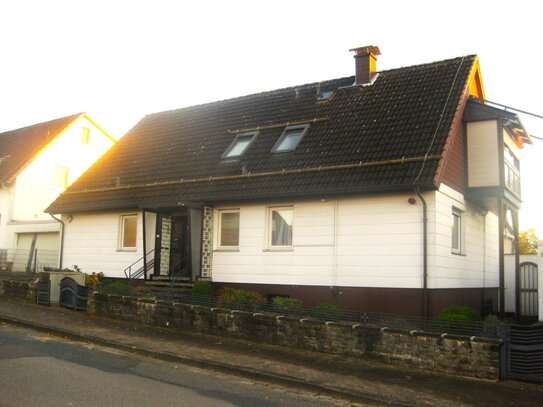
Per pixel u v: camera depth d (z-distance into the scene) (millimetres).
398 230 14422
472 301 16859
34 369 9148
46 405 7172
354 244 15016
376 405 8383
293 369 9961
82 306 15734
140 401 7648
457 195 15727
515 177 18422
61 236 21953
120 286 15547
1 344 11172
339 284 15117
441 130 15156
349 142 16359
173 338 12438
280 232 16562
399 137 15578
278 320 11922
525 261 19828
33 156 29844
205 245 17312
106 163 22719
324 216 15602
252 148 18484
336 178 15156
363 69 19500
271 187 16094
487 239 19078
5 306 16109
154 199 18422
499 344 9602
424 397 8547
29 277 19516
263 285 16422
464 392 8859
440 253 14211
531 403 8359
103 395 7824
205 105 23547
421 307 13891
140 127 24438
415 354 10266
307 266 15719
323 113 18578
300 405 8148
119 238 20250
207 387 8836
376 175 14531
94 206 20094
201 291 15992
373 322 11281
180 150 20812
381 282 14500
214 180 17812
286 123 18859
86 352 11023
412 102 16984
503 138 16391
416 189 13773
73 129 32281
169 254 19141
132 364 10195
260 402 8148
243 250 16953
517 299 17312
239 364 10164
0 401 7227
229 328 12586
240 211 17172
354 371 10000
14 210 28844
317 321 11453
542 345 9414
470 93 17578
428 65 18859
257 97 22172
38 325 13344
